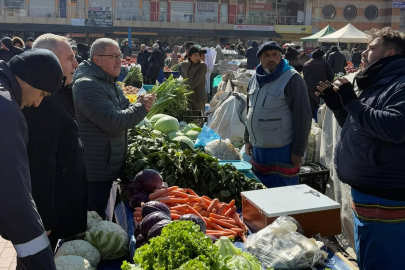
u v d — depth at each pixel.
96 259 2.68
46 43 2.91
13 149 1.74
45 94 2.09
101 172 3.71
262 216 2.68
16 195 1.71
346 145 2.82
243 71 9.53
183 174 3.63
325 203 2.74
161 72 16.02
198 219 2.62
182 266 1.76
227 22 43.75
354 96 2.66
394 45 2.68
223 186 3.56
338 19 44.12
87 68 3.66
